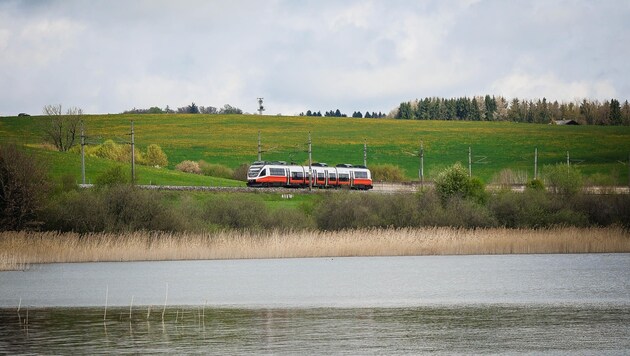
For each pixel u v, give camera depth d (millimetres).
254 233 101625
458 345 44406
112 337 46875
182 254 90688
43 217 98875
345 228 108188
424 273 80500
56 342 45406
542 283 71938
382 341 45562
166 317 54375
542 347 43781
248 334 47719
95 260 90125
